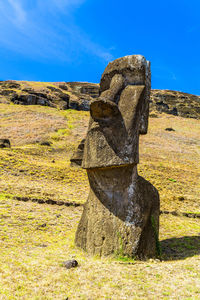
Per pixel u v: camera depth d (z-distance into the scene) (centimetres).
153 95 9569
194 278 555
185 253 792
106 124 759
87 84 9838
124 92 784
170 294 482
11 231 912
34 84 8288
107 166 731
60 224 1071
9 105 6353
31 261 640
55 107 6925
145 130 774
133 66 794
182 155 4038
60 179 1986
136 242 705
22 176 1884
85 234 791
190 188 2173
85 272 585
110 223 741
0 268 576
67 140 4162
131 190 750
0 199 1277
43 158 2805
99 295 478
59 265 627
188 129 6294
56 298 465
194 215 1396
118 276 565
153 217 768
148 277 564
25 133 4331
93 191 798
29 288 497
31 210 1200
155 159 3438
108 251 718
